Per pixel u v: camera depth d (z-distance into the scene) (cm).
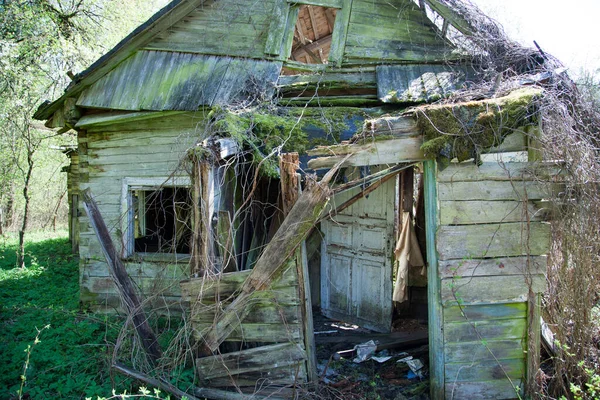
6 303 700
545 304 432
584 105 476
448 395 390
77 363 476
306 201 385
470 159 385
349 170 616
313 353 426
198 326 411
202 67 638
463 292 386
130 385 414
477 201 386
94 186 678
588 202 376
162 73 641
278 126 507
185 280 406
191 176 421
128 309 436
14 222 1731
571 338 397
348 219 636
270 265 391
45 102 679
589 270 381
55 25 1123
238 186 569
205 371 411
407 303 638
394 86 582
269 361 403
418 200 631
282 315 394
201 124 612
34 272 926
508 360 393
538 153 401
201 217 405
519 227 387
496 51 580
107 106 631
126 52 655
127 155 664
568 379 384
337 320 651
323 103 603
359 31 635
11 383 438
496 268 387
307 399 395
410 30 629
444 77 587
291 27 648
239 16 658
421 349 509
